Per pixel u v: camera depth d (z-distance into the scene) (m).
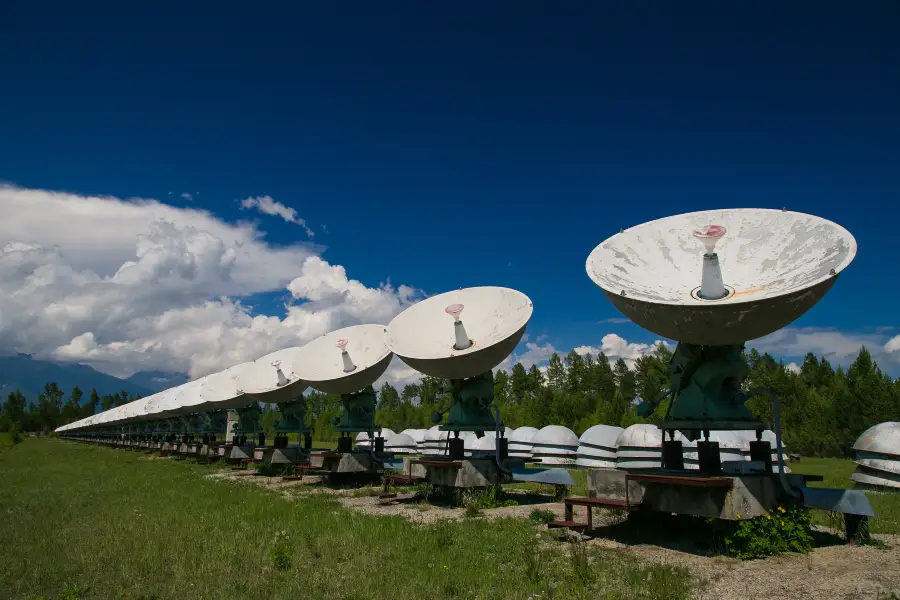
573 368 98.56
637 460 29.88
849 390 56.56
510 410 63.88
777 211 13.26
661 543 12.30
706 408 12.48
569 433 36.19
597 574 9.63
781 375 61.78
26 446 73.38
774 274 12.06
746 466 13.70
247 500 19.44
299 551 11.52
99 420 86.06
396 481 20.77
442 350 19.45
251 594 8.78
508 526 13.98
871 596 8.55
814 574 9.79
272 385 32.09
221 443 43.28
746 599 8.52
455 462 18.30
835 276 10.28
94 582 9.70
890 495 20.39
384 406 110.06
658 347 84.56
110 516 16.25
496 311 20.02
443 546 11.67
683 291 12.77
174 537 12.93
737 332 11.07
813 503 12.06
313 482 26.20
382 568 10.11
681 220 14.35
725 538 11.40
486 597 8.48
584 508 17.02
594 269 13.05
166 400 57.56
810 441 47.72
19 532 14.10
